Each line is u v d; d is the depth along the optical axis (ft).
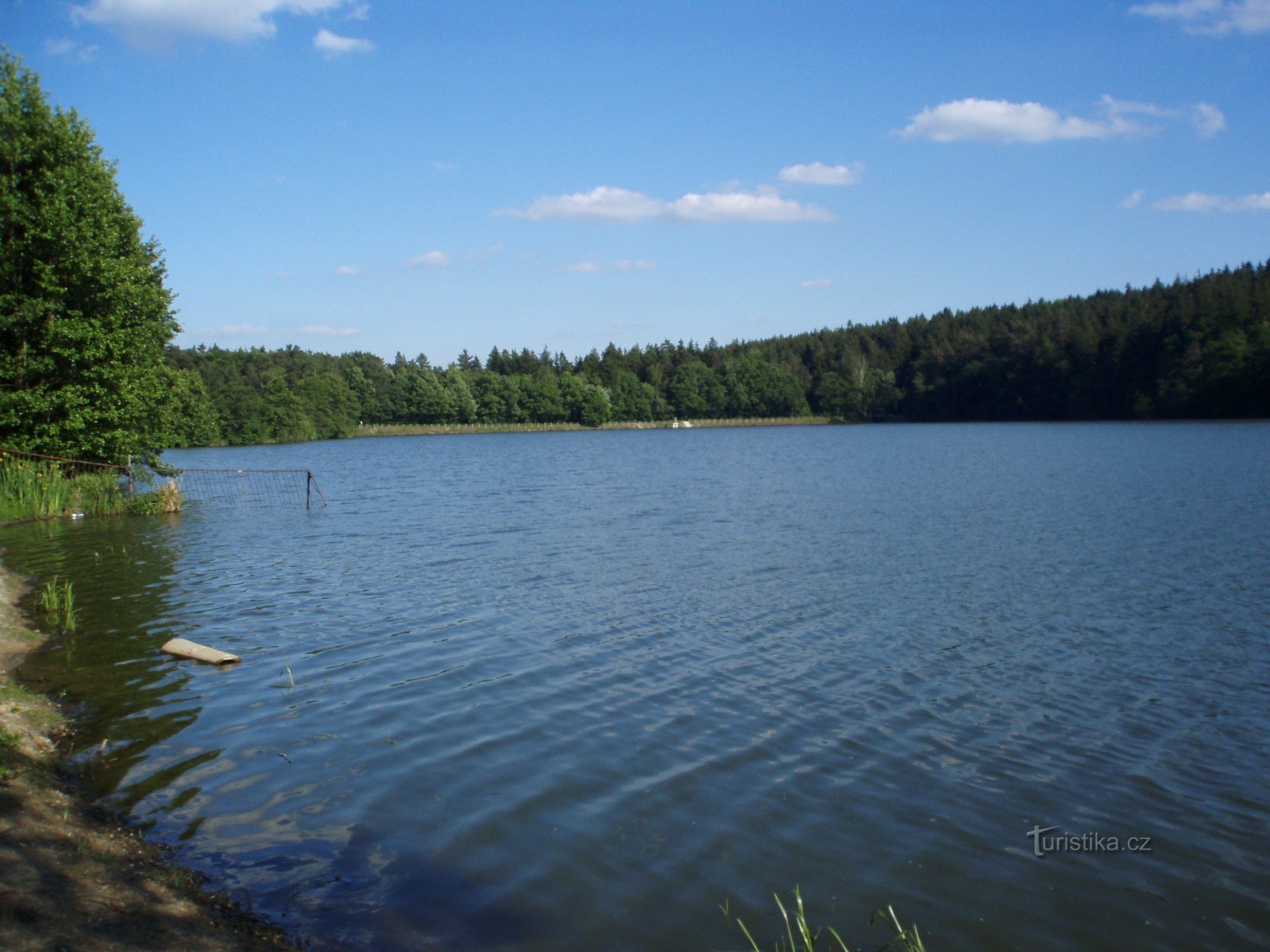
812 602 57.57
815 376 579.89
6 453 104.42
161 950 19.57
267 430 350.02
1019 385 453.17
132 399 110.63
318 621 52.34
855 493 126.52
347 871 24.88
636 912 23.34
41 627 50.42
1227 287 419.13
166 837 26.32
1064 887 25.11
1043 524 90.68
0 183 102.47
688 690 40.52
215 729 35.14
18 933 18.74
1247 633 49.73
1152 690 40.88
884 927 23.02
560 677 42.22
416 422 466.70
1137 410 391.65
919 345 558.97
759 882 24.95
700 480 153.28
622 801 29.55
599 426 506.89
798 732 35.65
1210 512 97.04
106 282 106.42
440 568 69.56
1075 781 31.73
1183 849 27.32
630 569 68.90
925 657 45.70
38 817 25.14
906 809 29.40
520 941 21.97
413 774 31.40
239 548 80.74
